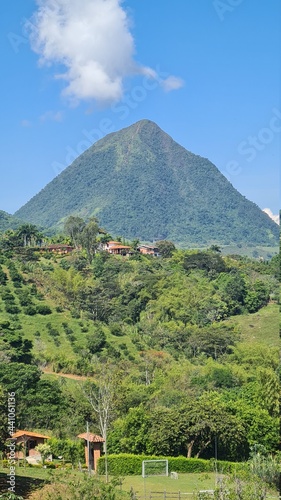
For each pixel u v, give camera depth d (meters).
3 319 173.50
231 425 90.19
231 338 173.75
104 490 50.66
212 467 83.50
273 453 91.88
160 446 88.81
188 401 98.81
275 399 102.75
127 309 196.88
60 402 110.38
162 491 68.69
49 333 170.38
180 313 192.50
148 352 164.50
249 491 53.09
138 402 112.12
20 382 111.12
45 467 80.94
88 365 146.38
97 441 85.94
